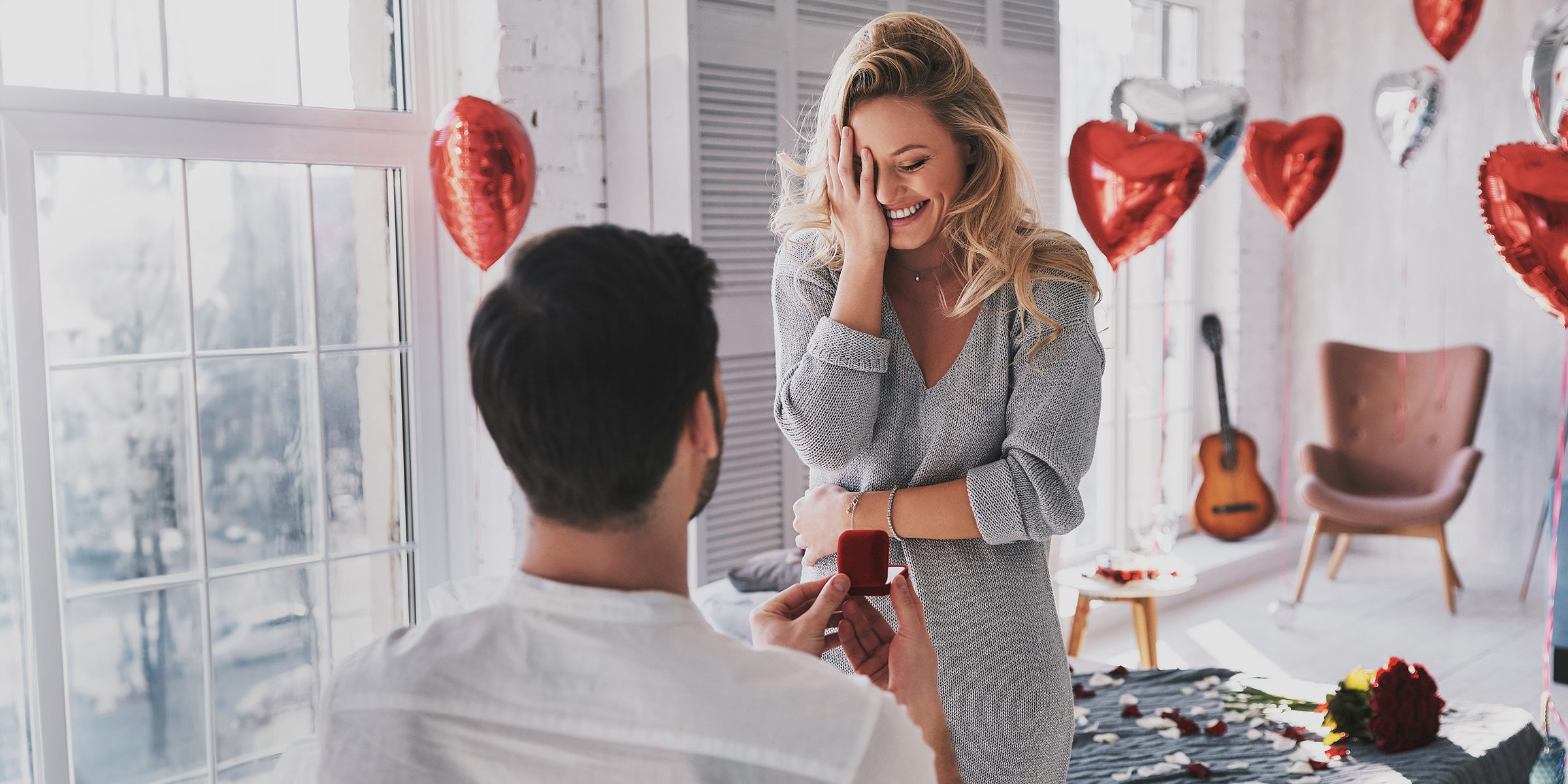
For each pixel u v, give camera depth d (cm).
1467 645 397
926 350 137
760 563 292
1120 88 254
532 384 69
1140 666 353
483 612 73
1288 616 433
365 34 274
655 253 73
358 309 276
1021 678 131
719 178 292
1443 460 459
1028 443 128
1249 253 521
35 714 232
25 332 226
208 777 259
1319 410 539
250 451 261
